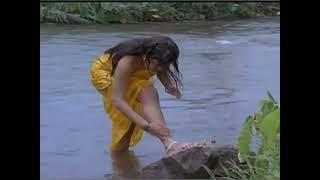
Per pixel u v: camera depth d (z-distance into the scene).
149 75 3.72
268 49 7.76
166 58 3.65
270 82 5.69
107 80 3.67
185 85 5.55
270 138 2.78
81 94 5.18
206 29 10.10
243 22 11.39
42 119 4.43
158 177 3.23
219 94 5.21
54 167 3.41
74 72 6.04
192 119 4.39
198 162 3.19
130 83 3.66
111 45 7.77
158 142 3.95
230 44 8.22
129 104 3.66
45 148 3.77
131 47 3.63
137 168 3.41
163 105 4.84
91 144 3.87
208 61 6.83
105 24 10.66
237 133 4.00
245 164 3.11
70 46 7.66
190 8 12.09
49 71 6.08
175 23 11.22
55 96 5.11
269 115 2.77
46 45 7.73
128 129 3.70
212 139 3.84
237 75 6.01
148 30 9.81
